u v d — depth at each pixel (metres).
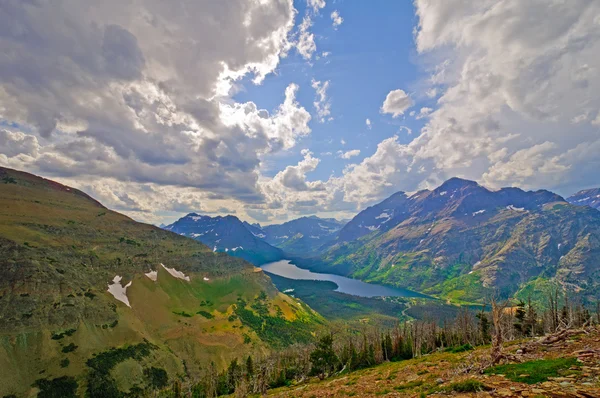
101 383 142.88
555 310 81.50
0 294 157.25
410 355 88.12
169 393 140.62
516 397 18.22
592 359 23.69
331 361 76.88
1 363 133.25
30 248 195.50
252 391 83.81
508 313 55.44
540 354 29.34
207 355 199.50
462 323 102.50
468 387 21.84
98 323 175.50
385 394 29.50
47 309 162.50
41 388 131.88
